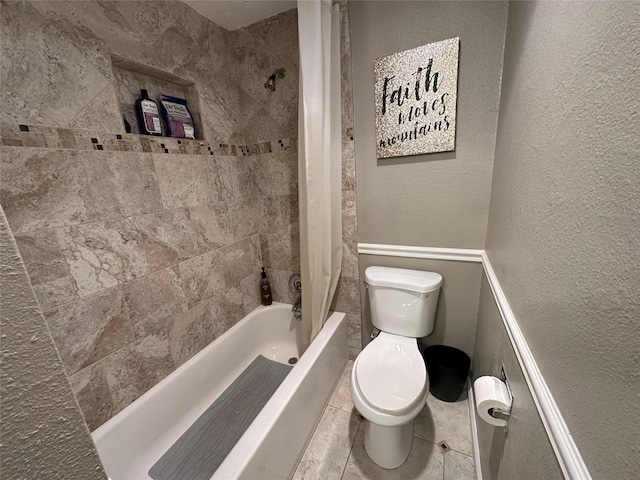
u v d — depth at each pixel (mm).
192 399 1442
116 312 1124
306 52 1210
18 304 263
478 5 1133
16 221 849
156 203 1256
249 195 1831
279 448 1082
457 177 1348
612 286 341
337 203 1552
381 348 1364
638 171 296
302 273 1537
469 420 1401
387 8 1263
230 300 1733
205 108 1473
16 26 824
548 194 580
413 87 1294
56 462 299
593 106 411
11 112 827
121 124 1107
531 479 554
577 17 479
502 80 1147
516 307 760
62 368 297
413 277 1460
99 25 1018
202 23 1425
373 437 1213
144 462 1188
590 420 374
